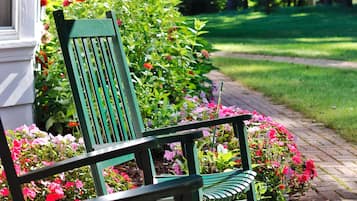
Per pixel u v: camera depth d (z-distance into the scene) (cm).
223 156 435
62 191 362
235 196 315
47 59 591
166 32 667
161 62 630
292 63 1440
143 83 591
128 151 252
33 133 435
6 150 241
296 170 481
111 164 322
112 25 375
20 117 536
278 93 1026
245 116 357
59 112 564
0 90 522
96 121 335
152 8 662
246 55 1647
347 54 1602
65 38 326
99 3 632
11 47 517
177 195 192
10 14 525
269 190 448
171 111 563
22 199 241
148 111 564
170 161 530
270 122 506
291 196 480
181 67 644
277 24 2544
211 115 534
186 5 3173
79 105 319
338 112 854
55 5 674
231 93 1040
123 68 374
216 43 2005
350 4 2991
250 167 360
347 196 496
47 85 572
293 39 2044
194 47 764
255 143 460
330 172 565
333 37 2056
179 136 310
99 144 329
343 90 1053
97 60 355
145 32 642
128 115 369
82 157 248
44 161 393
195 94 658
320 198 488
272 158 460
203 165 433
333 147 666
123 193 187
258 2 3222
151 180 293
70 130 573
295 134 730
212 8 3219
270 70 1327
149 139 257
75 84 320
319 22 2522
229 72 1309
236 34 2297
